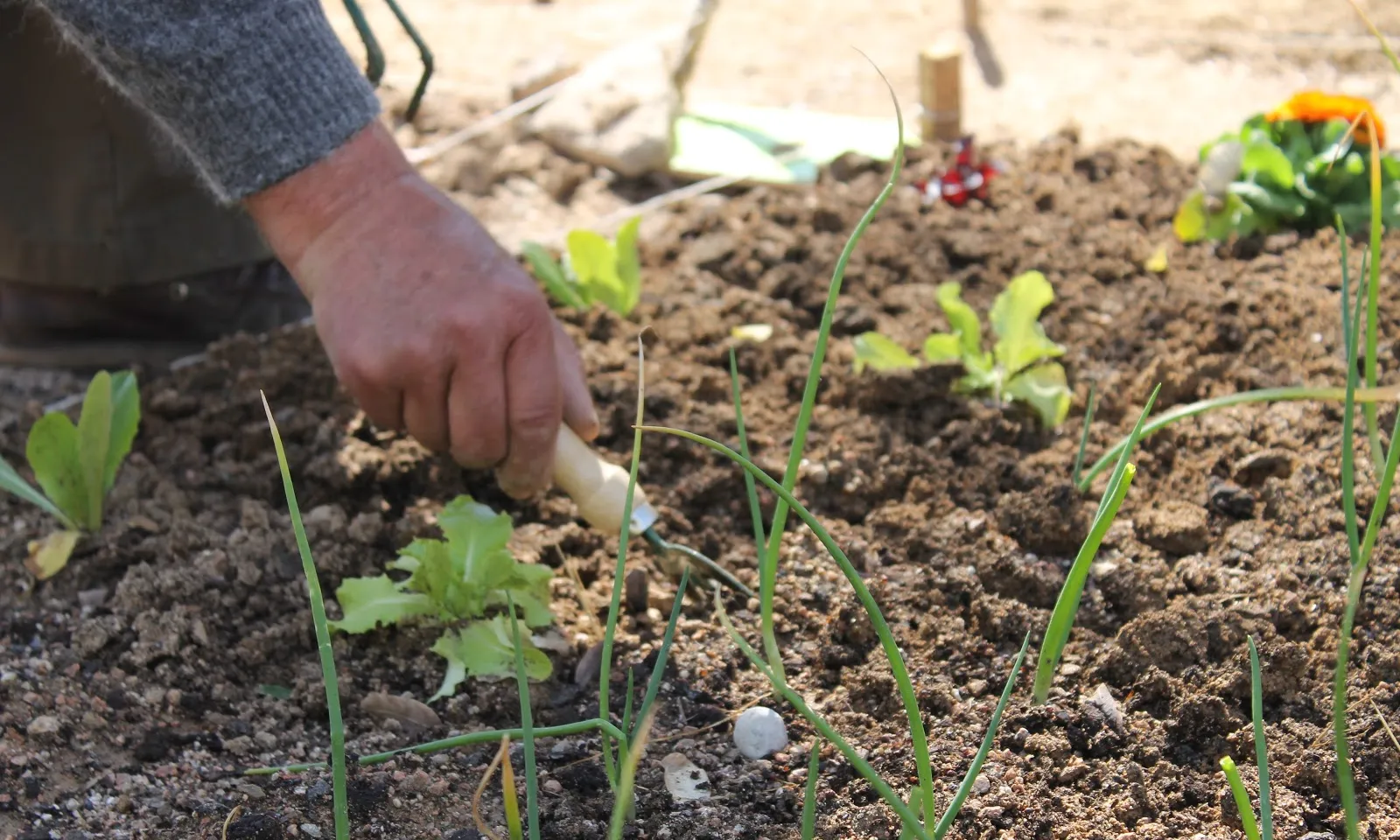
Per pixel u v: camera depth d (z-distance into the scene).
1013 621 1.74
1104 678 1.66
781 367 2.32
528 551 1.89
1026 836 1.45
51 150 2.33
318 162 1.61
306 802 1.50
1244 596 1.76
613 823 1.14
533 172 3.28
